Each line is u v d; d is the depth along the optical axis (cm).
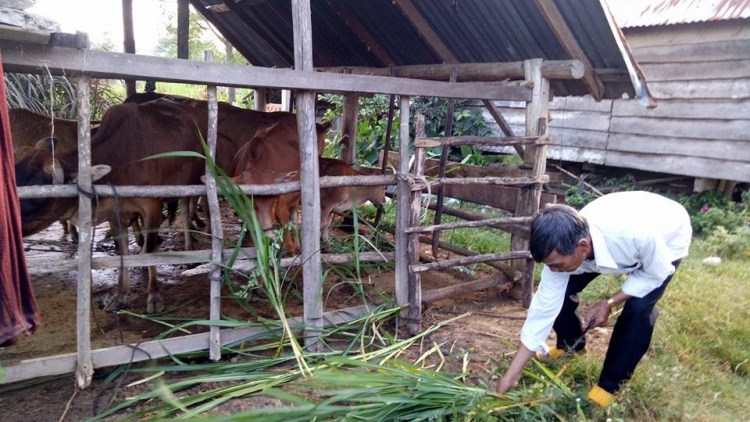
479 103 1062
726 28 773
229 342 356
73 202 358
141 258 331
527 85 447
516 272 476
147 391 318
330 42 691
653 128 864
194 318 411
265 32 756
